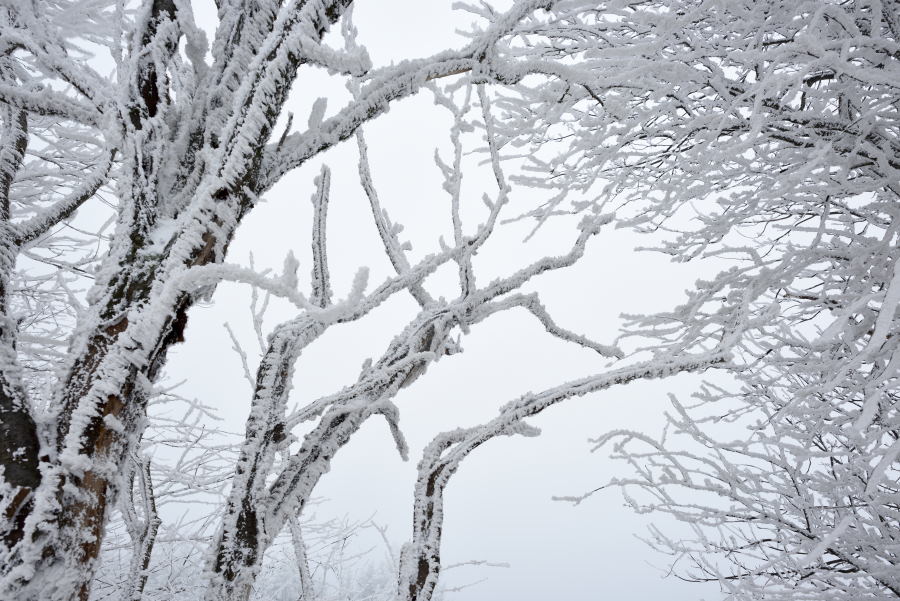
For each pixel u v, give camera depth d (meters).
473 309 2.01
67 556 1.01
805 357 3.42
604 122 3.62
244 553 1.29
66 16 3.18
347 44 2.13
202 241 1.27
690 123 3.21
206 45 1.49
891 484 3.29
